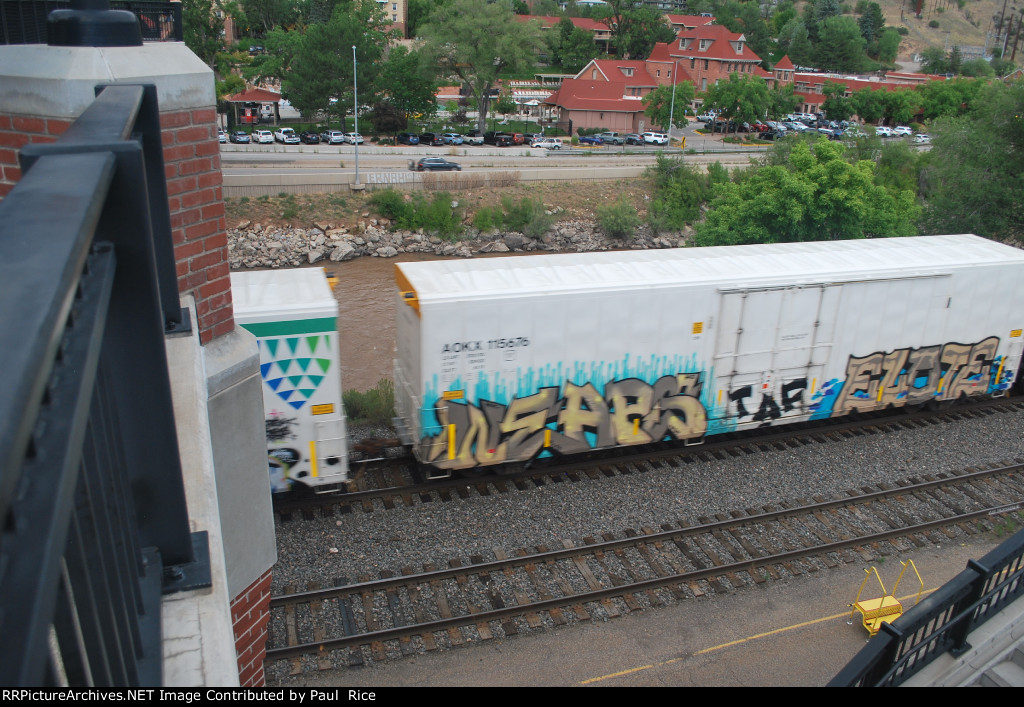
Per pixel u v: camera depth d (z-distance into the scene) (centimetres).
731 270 1291
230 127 5547
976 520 1225
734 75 6631
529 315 1143
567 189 4394
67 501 94
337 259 3644
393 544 1086
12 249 93
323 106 5422
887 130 7081
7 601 76
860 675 503
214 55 5956
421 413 1136
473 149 5325
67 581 127
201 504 270
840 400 1430
